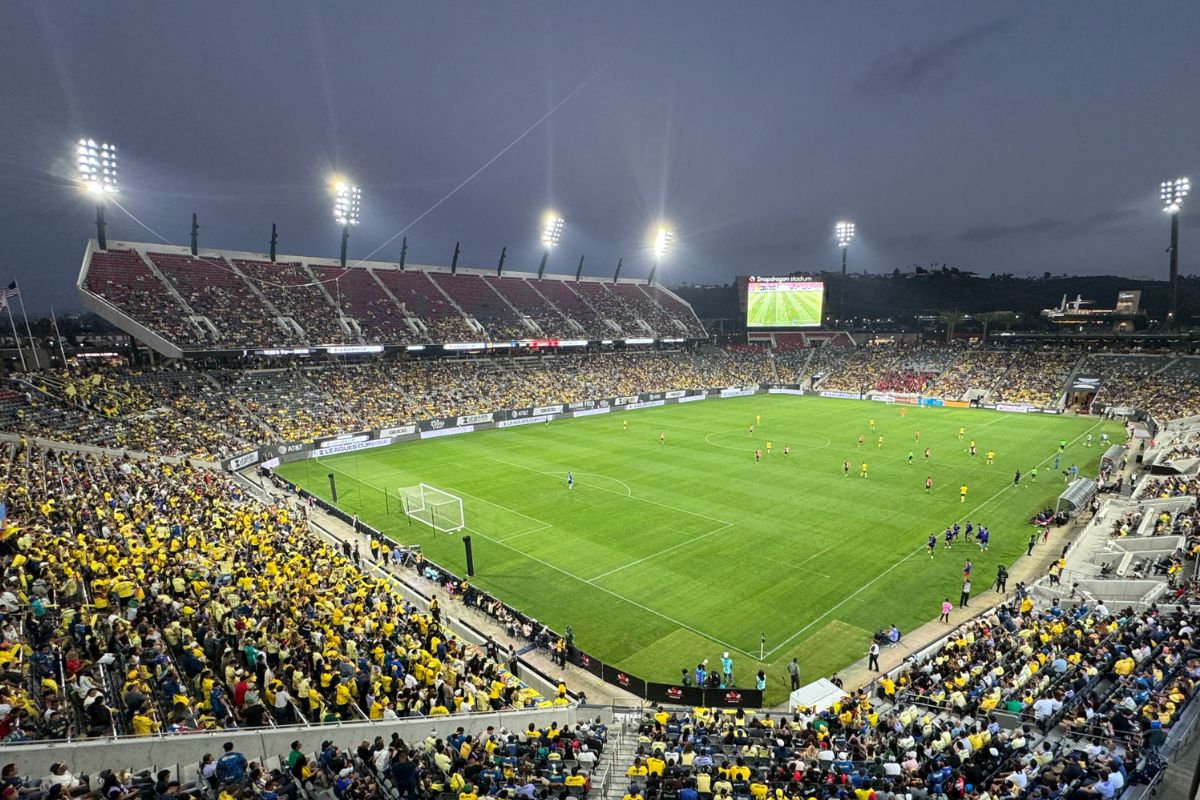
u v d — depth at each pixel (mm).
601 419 81938
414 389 78250
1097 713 17078
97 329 108438
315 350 72625
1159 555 30234
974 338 113688
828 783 13914
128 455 46969
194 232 77000
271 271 82062
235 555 27109
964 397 90562
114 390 57938
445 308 93688
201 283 73625
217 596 21984
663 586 32344
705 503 45156
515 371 91250
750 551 36531
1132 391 79750
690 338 116125
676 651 26688
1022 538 38062
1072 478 49219
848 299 178875
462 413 76062
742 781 14961
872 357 109562
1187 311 155375
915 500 45344
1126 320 116000
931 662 22656
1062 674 19625
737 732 18344
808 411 86562
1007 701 17984
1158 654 19734
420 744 16109
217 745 13164
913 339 118188
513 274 111188
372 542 35812
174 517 31359
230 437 58031
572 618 29438
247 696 15133
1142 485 44031
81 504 30500
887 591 31469
